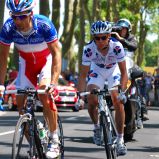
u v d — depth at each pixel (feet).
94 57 42.24
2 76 35.68
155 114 107.14
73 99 114.01
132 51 55.36
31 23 34.50
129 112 54.80
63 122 80.43
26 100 35.19
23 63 36.42
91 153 48.08
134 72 54.60
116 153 40.57
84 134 62.90
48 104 35.58
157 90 158.61
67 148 50.93
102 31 39.65
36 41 35.14
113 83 43.60
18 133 31.86
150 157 46.24
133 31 239.30
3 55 35.68
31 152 32.83
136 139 59.36
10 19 35.22
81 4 208.74
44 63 36.14
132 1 233.55
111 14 198.08
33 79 36.55
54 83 34.86
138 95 58.59
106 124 37.65
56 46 35.29
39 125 34.73
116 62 42.68
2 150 48.80
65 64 191.93
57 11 180.14
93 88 41.52
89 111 42.19
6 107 117.60
